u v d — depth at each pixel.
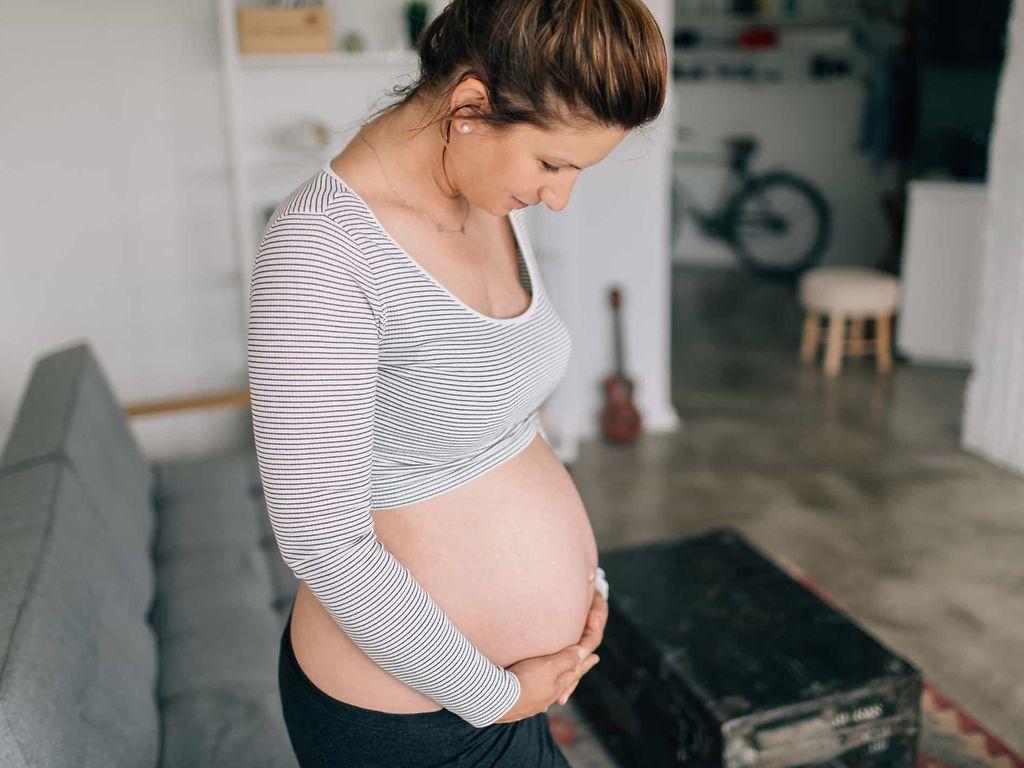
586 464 4.00
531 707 1.08
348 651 1.05
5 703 1.15
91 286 3.60
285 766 1.57
